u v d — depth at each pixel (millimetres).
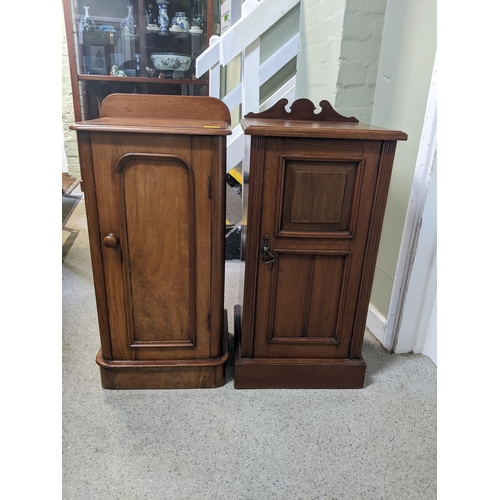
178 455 1103
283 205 1168
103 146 1072
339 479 1049
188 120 1304
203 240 1188
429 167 1327
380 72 1604
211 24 2980
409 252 1461
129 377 1331
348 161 1123
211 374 1353
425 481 1052
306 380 1373
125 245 1180
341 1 1531
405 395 1373
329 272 1261
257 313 1293
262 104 2102
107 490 994
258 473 1059
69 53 2930
